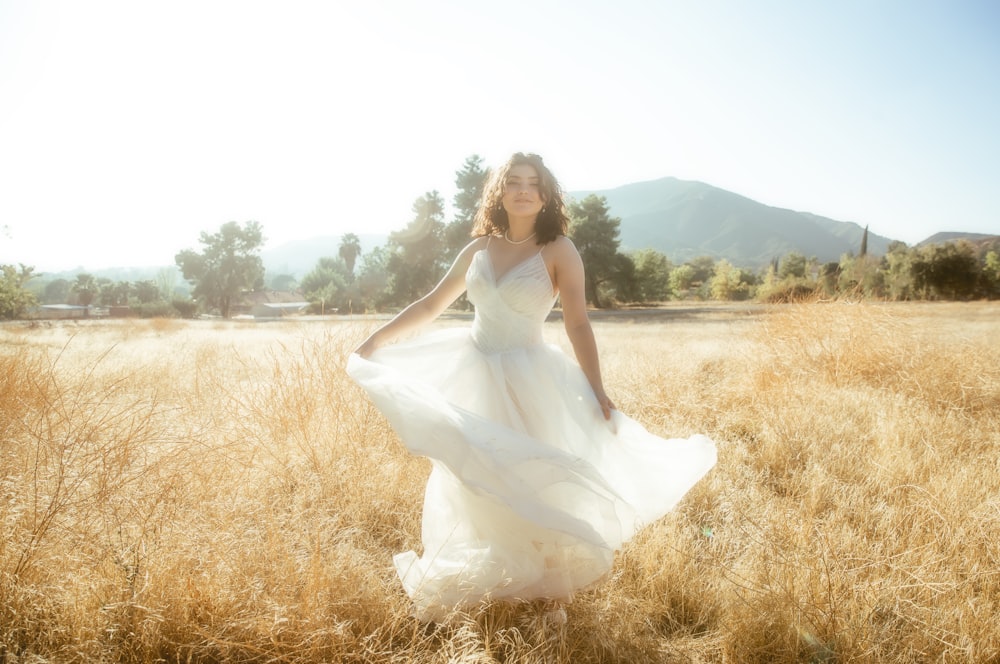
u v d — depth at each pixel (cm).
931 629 224
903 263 6053
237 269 8231
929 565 262
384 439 431
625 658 219
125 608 209
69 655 198
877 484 368
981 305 3838
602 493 232
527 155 262
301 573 245
